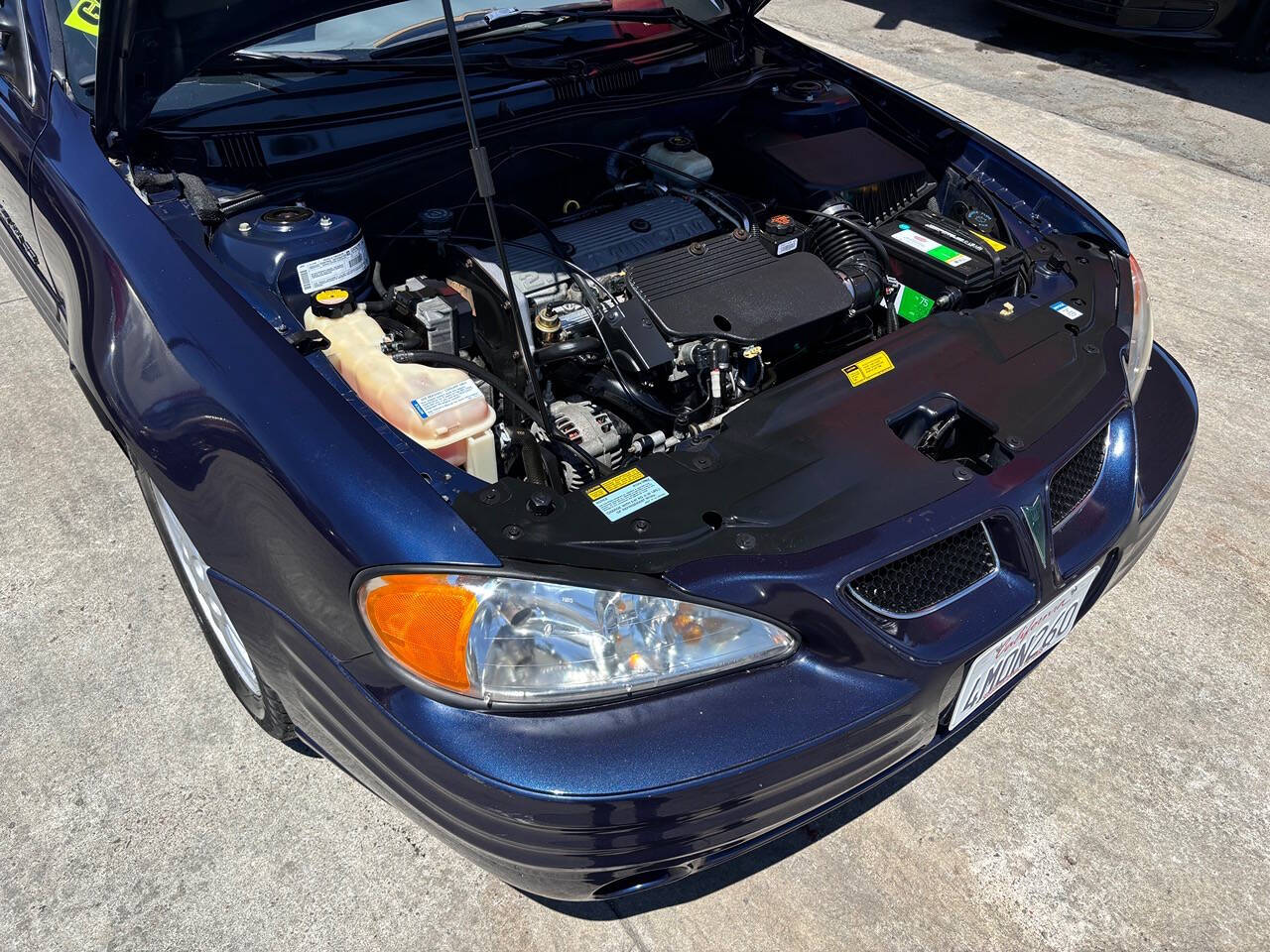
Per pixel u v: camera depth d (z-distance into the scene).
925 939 1.82
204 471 1.63
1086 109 5.61
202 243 1.88
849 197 2.45
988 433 1.80
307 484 1.50
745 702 1.47
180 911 1.79
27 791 1.97
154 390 1.71
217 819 1.95
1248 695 2.33
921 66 6.06
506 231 2.42
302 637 1.56
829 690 1.51
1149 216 4.48
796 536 1.54
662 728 1.42
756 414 1.78
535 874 1.47
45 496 2.67
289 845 1.91
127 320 1.80
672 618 1.44
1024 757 2.16
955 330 2.00
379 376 1.74
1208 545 2.74
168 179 2.01
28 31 2.36
